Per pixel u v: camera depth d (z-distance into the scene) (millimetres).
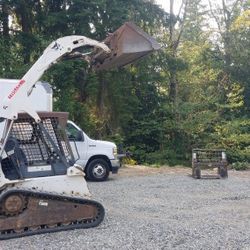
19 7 22562
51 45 8406
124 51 8430
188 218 8984
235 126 25719
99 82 23609
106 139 23188
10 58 20703
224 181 15453
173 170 20094
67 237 7344
